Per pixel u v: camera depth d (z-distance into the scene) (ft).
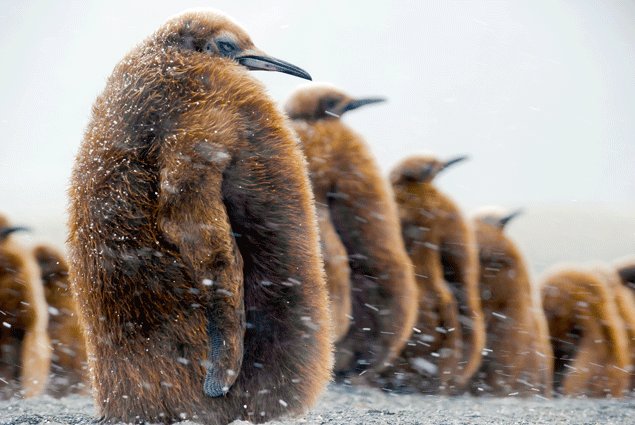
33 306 47.44
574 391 57.11
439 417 31.91
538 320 57.57
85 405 35.06
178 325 22.82
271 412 24.27
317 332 24.84
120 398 23.72
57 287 53.26
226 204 23.45
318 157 44.73
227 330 21.26
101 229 23.20
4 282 46.78
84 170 24.08
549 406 38.83
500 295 56.75
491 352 54.54
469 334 51.78
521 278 57.62
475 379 53.06
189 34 25.96
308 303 24.52
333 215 44.70
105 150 23.57
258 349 23.94
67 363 50.65
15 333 46.42
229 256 21.20
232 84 24.52
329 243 42.57
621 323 60.95
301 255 24.54
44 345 48.44
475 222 60.29
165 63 24.64
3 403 36.19
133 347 23.24
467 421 30.83
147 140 23.07
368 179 45.42
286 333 24.14
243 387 23.82
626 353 59.72
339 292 42.19
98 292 23.44
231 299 21.24
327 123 47.09
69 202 24.99
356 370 45.34
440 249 53.06
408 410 34.76
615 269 71.05
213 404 23.58
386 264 44.73
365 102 50.01
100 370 24.12
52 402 36.96
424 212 53.11
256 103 24.58
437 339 49.57
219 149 22.00
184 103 23.25
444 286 51.44
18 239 50.21
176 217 21.31
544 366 55.67
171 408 23.47
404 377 47.91
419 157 55.52
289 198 24.53
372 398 41.14
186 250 21.11
